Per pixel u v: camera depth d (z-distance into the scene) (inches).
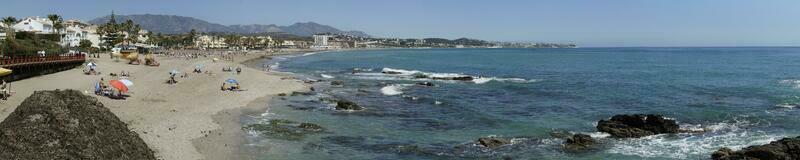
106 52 5442.9
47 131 804.0
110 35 6176.2
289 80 2856.8
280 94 2137.1
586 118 1652.3
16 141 772.0
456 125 1514.5
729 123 1531.7
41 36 4970.5
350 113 1705.2
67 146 791.1
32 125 811.4
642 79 3240.7
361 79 3230.8
